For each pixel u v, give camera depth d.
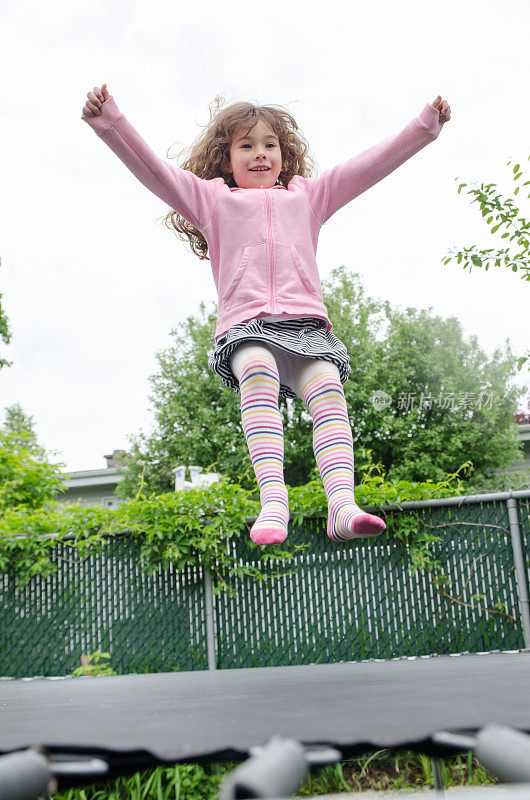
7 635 3.90
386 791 2.29
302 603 3.59
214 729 0.43
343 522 1.70
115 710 0.63
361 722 0.43
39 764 0.33
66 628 3.84
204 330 15.69
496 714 0.44
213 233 2.10
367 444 14.10
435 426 14.34
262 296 1.96
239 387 1.93
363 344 14.80
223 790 0.28
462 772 2.33
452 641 3.37
